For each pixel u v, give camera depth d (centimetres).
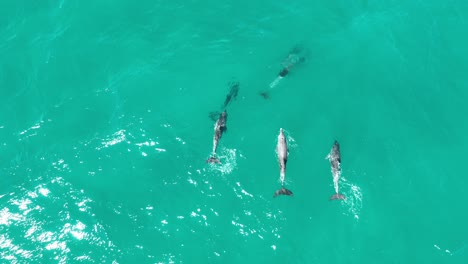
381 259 3600
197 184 3906
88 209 3825
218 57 4600
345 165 3972
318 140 4100
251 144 4062
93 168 4016
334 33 4778
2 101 4381
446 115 4241
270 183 3891
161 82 4441
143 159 4047
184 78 4466
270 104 4278
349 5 5000
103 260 3619
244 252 3641
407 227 3722
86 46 4703
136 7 4959
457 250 3628
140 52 4653
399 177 3922
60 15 4922
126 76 4500
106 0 4994
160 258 3622
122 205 3841
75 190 3912
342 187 3869
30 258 3628
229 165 3969
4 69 4569
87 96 4400
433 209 3797
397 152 4038
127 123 4212
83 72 4544
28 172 4006
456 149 4066
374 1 4994
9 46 4734
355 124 4178
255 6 4978
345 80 4425
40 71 4556
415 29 4797
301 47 4650
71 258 3628
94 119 4259
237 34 4762
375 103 4294
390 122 4194
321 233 3697
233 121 4188
